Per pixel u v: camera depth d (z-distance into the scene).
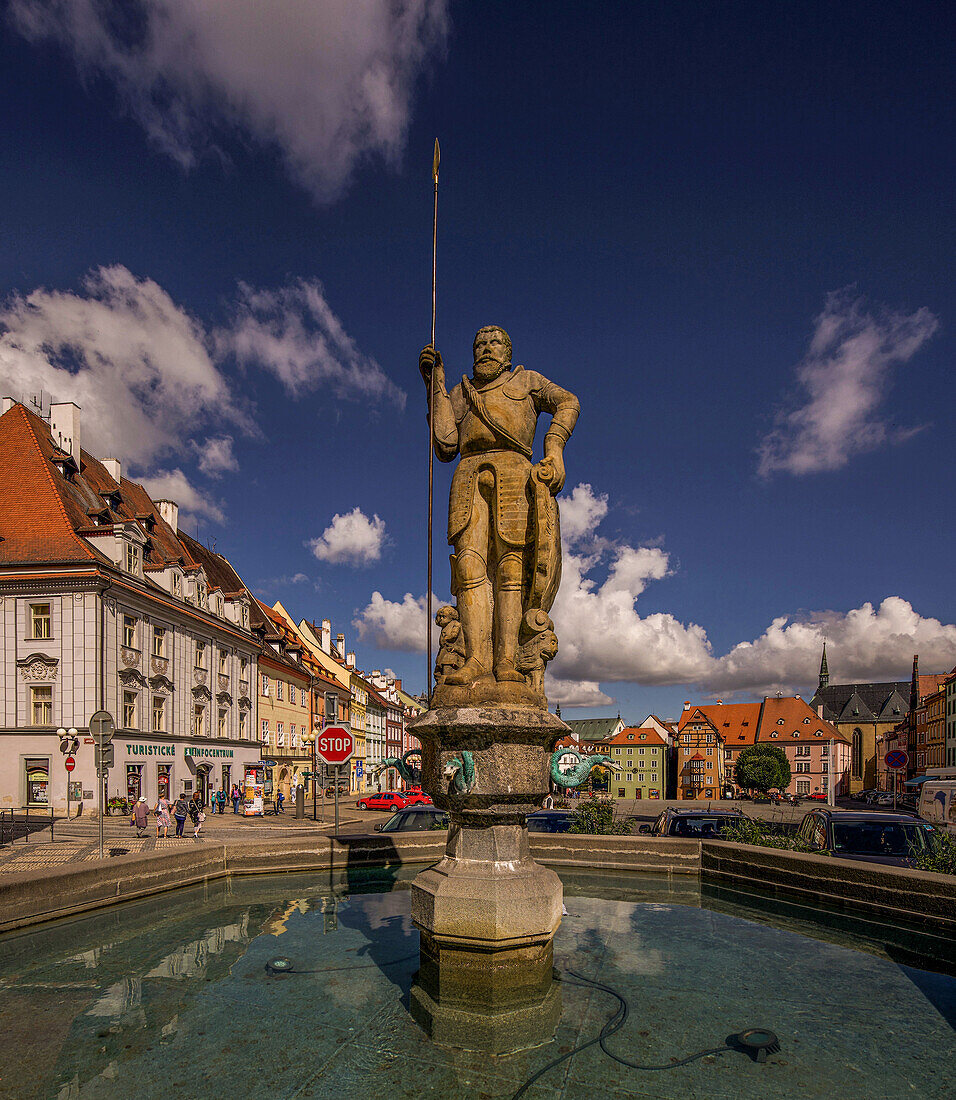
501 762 4.12
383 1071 3.13
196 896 7.07
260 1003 3.92
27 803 28.33
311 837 8.50
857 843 8.62
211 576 48.69
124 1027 3.62
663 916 6.07
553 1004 3.89
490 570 4.82
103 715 14.60
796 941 5.21
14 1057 3.30
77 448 35.41
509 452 4.85
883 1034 3.53
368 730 76.38
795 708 108.44
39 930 5.63
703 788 100.62
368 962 4.67
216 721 39.88
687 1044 3.40
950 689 74.75
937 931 5.50
